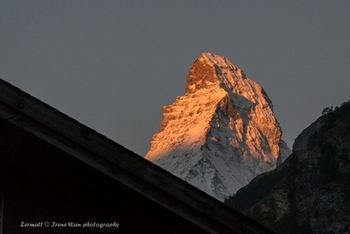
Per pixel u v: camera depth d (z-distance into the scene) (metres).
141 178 32.03
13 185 32.94
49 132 31.62
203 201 32.47
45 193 33.22
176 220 32.81
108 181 32.84
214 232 32.31
